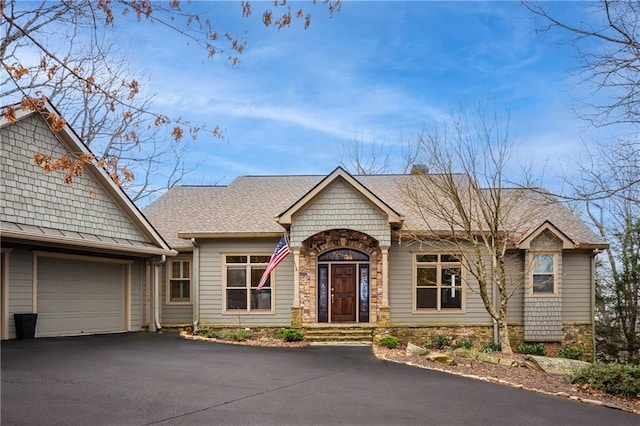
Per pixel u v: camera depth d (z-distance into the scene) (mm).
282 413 8578
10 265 14781
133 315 19391
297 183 25234
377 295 20234
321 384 10922
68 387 9461
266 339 18562
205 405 8820
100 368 11367
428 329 20016
